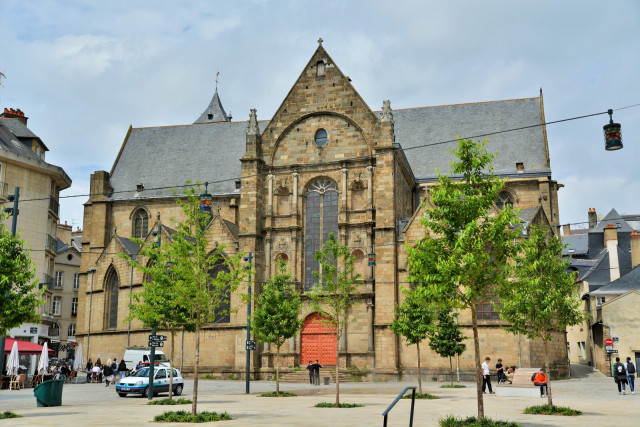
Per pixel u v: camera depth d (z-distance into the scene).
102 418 25.12
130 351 60.62
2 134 66.56
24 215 65.12
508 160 70.88
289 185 63.19
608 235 78.25
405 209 65.06
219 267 62.78
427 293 23.00
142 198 76.75
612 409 28.12
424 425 21.67
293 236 61.72
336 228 61.56
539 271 29.45
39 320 28.50
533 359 54.25
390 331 56.50
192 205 28.50
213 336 61.94
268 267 62.06
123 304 67.56
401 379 56.31
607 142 20.78
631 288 65.00
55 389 32.38
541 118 73.00
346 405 31.17
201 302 26.94
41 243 66.31
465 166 23.48
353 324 58.53
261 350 61.25
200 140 82.12
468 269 22.16
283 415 26.31
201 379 60.81
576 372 64.06
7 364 50.53
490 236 22.86
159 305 34.88
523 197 68.81
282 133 64.25
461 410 28.30
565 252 97.50
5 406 32.62
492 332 54.97
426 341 56.41
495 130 73.62
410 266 24.16
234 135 81.38
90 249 75.88
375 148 59.75
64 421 23.73
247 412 28.00
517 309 29.17
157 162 81.12
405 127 76.81
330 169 62.09
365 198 60.62
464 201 22.97
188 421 23.92
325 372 57.31
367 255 58.94
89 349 69.38
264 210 63.69
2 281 26.19
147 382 41.34
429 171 72.12
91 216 77.94
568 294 29.83
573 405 30.41
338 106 62.91
